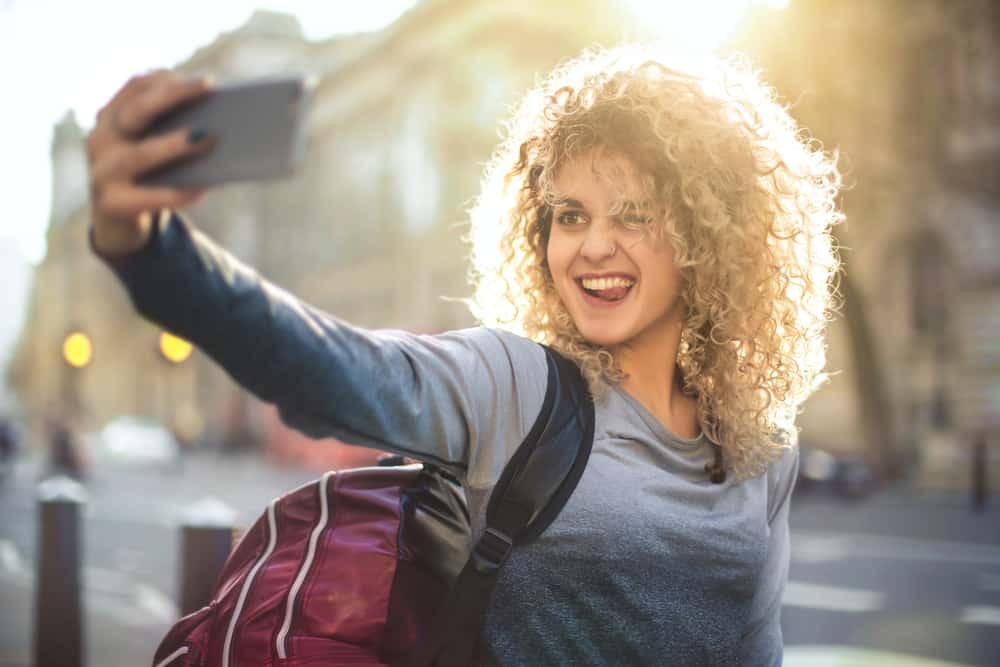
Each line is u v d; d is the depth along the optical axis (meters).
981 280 21.19
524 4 28.19
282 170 0.81
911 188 21.72
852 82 20.00
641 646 1.37
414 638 1.39
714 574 1.42
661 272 1.47
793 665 2.37
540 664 1.34
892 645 6.25
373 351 1.13
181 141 0.82
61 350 16.08
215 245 0.94
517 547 1.32
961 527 13.39
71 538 4.92
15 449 28.81
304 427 1.09
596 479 1.35
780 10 18.33
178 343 13.95
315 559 1.40
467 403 1.26
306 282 43.53
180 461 34.47
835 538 12.12
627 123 1.44
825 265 1.70
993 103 21.05
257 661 1.34
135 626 6.80
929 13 20.94
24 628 6.29
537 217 1.58
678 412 1.56
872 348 19.56
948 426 21.62
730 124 1.51
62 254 69.94
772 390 1.59
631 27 14.96
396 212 36.41
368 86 37.72
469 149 31.31
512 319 1.60
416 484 1.51
